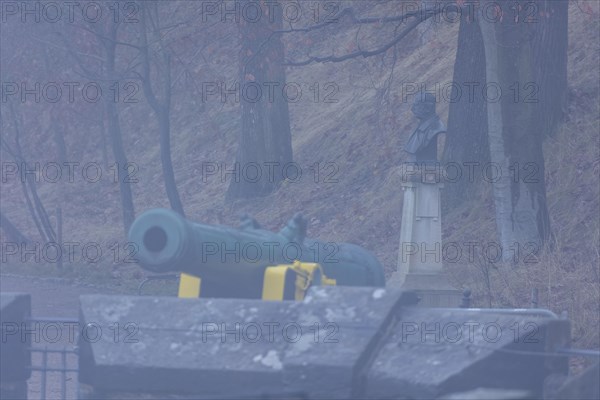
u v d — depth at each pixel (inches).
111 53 3176.7
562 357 1053.8
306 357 928.3
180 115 4970.5
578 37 3294.8
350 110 3934.5
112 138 3260.3
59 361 1729.8
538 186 2397.9
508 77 2417.6
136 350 987.9
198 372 962.1
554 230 2421.3
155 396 985.5
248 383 949.8
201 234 1037.2
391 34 4170.8
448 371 902.4
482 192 2790.4
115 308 1021.2
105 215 4296.3
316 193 3472.0
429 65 3831.2
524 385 974.4
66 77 4023.1
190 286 1129.4
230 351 968.3
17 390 1157.1
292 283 1101.7
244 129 3828.7
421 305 2101.4
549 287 1984.5
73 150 5162.4
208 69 3939.5
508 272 2206.0
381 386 912.3
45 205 4685.0
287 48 4156.0
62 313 2381.9
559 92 2881.4
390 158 3233.3
